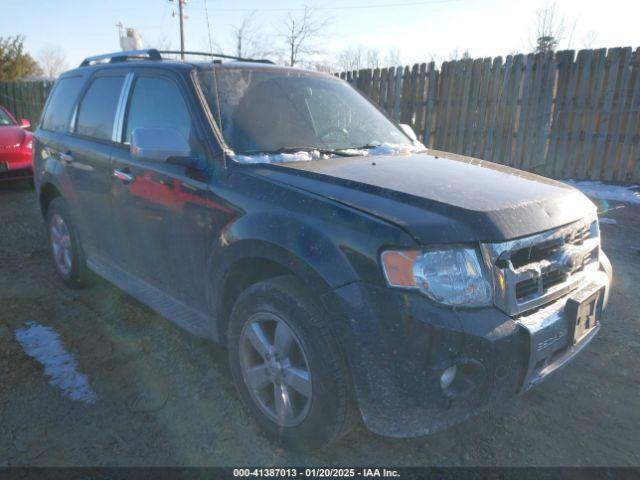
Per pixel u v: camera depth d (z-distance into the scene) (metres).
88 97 4.08
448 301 2.04
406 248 2.03
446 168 2.90
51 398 2.89
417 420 2.09
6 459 2.42
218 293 2.74
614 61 8.09
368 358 2.04
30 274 4.82
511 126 9.16
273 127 3.12
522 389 2.22
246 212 2.53
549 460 2.47
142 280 3.54
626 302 4.22
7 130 8.41
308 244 2.22
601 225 6.38
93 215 3.87
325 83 3.78
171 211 3.01
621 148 8.33
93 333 3.66
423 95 10.20
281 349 2.39
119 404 2.85
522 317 2.21
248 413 2.69
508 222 2.20
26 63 24.59
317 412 2.26
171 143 2.79
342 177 2.53
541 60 8.66
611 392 3.01
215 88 3.11
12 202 7.97
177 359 3.32
